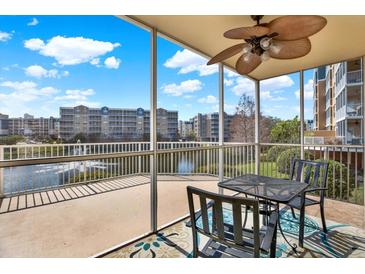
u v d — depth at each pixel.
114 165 4.75
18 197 3.60
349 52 3.12
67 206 3.33
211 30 2.55
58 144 4.10
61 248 2.20
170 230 2.61
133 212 3.16
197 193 1.37
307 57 3.31
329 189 3.75
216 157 4.89
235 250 1.51
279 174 4.47
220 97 3.70
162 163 5.14
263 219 2.30
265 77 4.45
